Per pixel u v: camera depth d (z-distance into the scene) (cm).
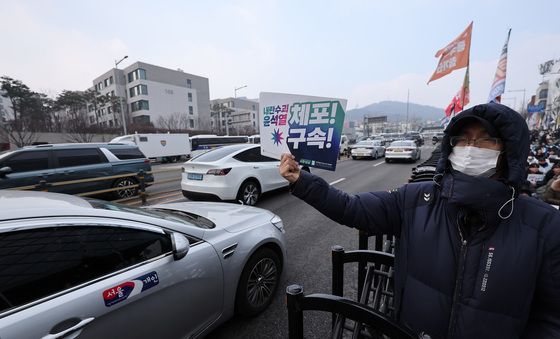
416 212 111
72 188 613
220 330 220
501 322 87
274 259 257
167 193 764
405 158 1393
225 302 208
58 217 145
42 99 3619
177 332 173
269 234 252
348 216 126
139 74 5088
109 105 5181
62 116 3659
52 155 601
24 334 113
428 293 102
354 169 1228
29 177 559
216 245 204
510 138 92
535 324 91
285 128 150
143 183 647
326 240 404
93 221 155
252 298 235
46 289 128
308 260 337
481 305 89
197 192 548
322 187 131
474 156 100
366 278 187
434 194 109
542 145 1039
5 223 128
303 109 146
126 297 146
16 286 123
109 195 672
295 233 434
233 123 8081
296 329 114
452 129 109
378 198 125
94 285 139
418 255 106
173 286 169
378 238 227
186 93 5853
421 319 103
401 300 114
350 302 106
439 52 762
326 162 142
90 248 148
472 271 92
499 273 88
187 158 2414
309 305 111
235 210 286
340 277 168
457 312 94
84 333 129
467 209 97
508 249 88
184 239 176
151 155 2066
